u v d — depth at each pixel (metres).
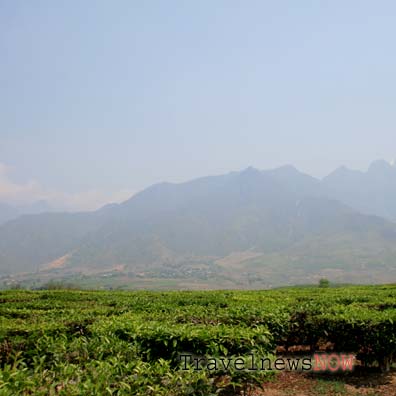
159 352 6.87
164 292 23.14
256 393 9.11
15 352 7.07
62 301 17.48
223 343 6.91
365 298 16.22
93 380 4.75
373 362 10.89
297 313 11.62
